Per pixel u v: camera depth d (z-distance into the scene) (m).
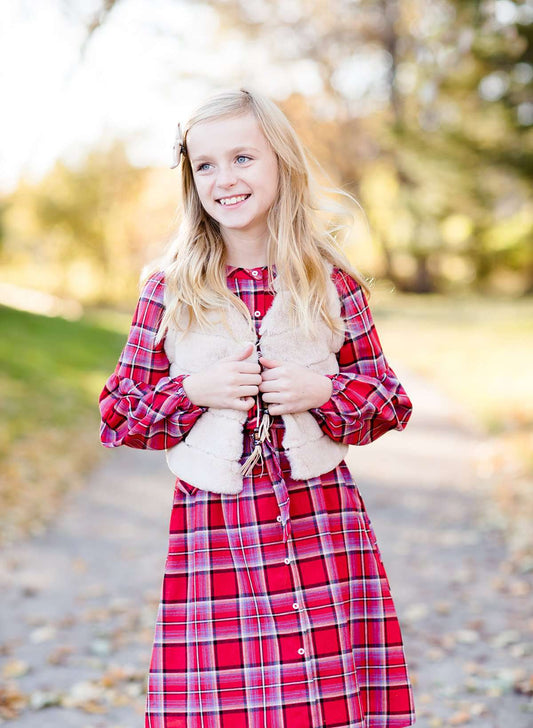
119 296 32.47
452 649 3.76
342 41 30.48
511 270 30.28
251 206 2.06
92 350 15.31
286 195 2.10
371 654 2.12
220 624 2.04
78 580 4.85
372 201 33.50
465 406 11.02
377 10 30.27
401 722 2.12
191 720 2.03
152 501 6.84
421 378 13.84
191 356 2.08
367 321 2.20
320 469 2.08
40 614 4.29
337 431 2.08
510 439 8.53
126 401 2.07
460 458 8.15
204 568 2.05
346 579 2.10
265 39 29.62
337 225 2.27
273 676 2.02
